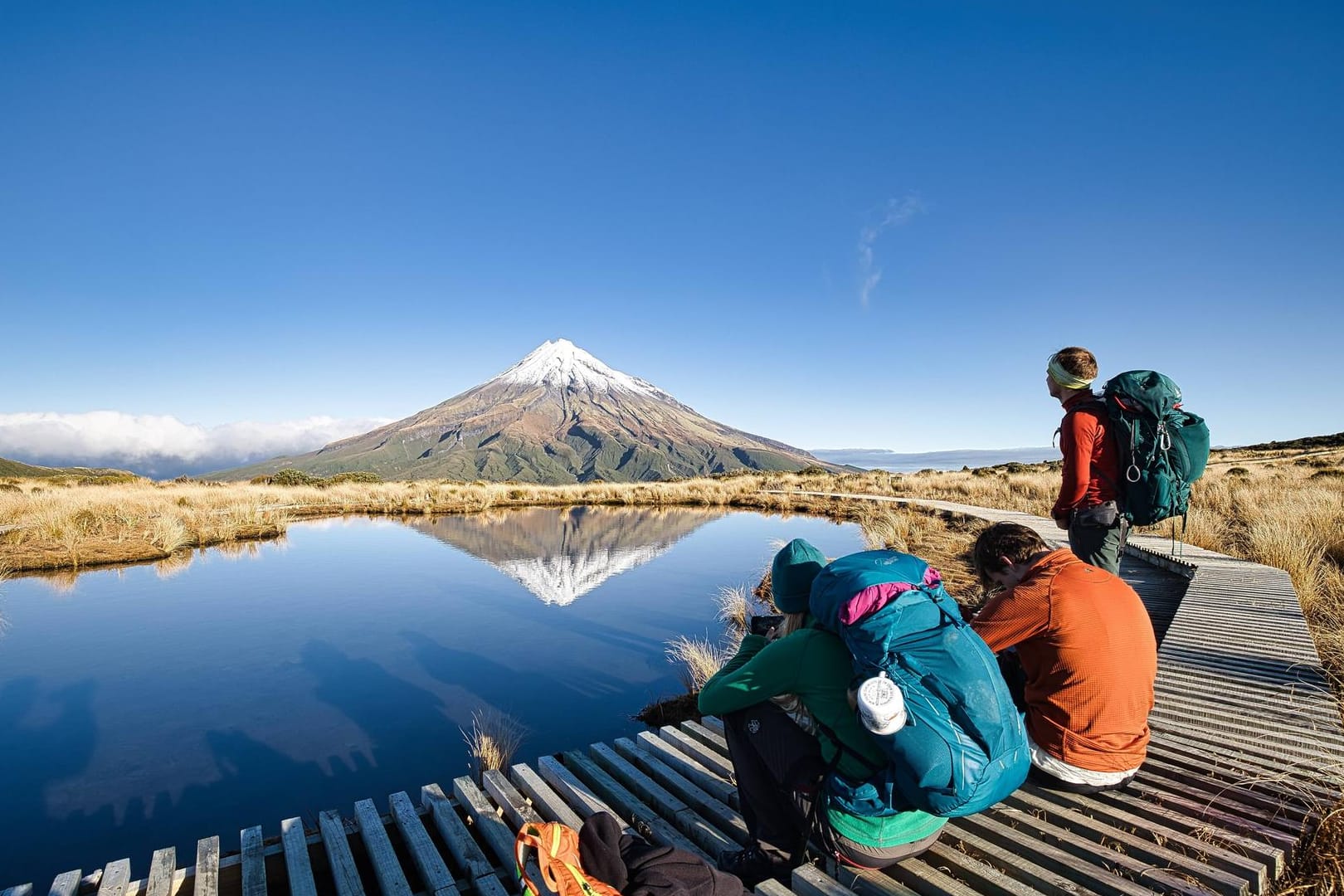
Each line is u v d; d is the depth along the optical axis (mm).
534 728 5820
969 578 10406
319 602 10562
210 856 2902
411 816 3240
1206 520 13492
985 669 2154
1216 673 5031
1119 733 2668
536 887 1907
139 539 15922
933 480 34750
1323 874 2436
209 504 22703
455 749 5391
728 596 10609
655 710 6082
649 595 11117
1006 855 2590
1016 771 2197
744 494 30125
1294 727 3965
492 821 3201
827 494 29594
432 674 7203
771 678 2365
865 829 2326
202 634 8789
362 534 19234
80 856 3990
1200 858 2490
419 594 11203
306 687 6816
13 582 12234
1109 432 3584
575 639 8547
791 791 2428
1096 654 2594
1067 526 3789
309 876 2812
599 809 3291
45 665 7512
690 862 2053
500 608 10180
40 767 5125
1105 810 2834
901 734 2059
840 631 2242
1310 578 8211
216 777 4961
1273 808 2904
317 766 5125
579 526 21188
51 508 17406
